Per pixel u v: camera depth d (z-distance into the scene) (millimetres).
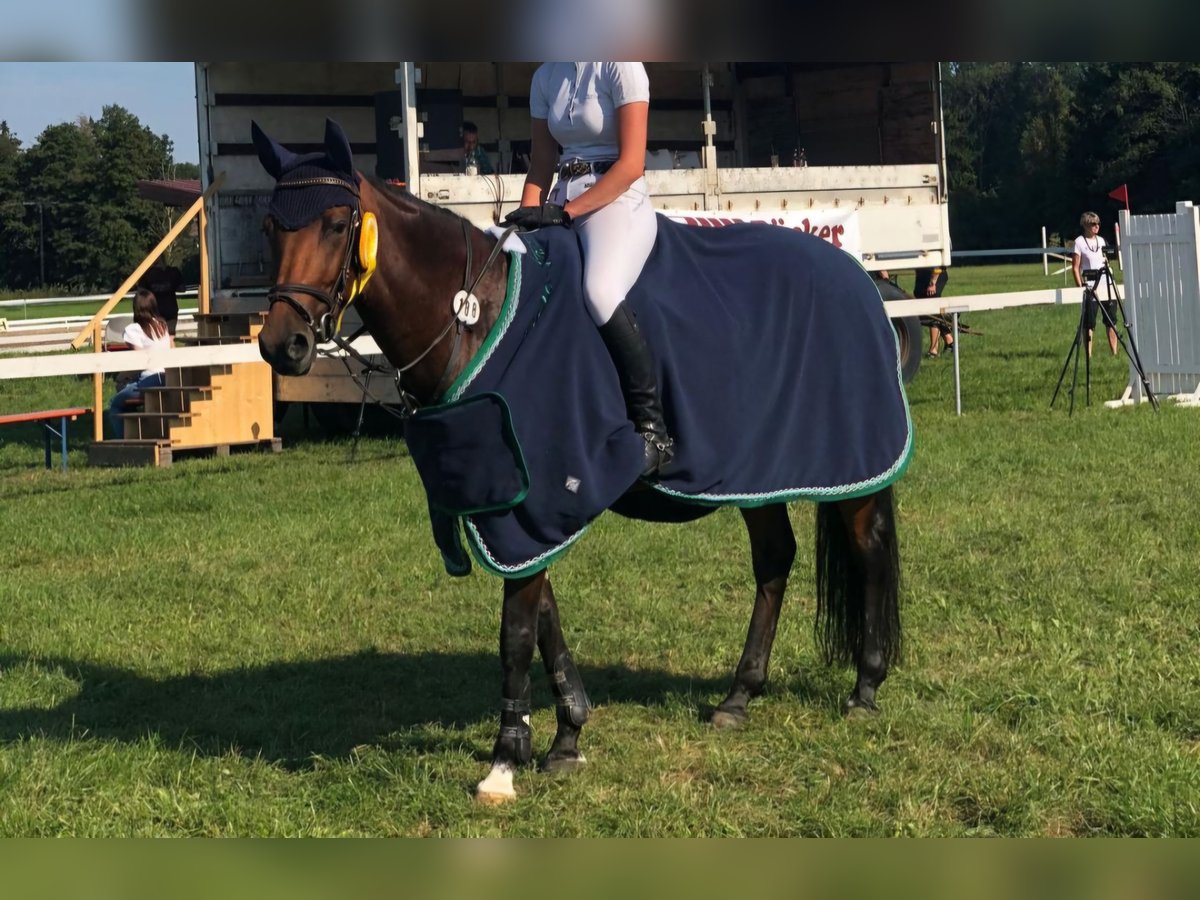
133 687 5238
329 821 3902
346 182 3693
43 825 3859
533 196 4445
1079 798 3826
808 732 4496
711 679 5160
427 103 13438
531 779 4145
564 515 3832
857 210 13648
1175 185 51750
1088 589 6020
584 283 3990
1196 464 8820
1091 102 55031
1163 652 5070
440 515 4008
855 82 15234
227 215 13109
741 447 4207
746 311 4332
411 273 3848
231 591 6676
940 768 4078
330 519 8258
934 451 9719
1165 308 11859
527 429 3812
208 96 12977
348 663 5504
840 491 4438
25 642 5855
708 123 12781
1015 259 52594
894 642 4703
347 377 11742
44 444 12398
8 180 69625
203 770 4293
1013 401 12258
